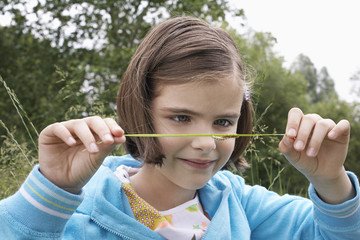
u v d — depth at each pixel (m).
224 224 1.57
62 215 1.23
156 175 1.57
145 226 1.45
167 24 1.49
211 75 1.28
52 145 1.22
